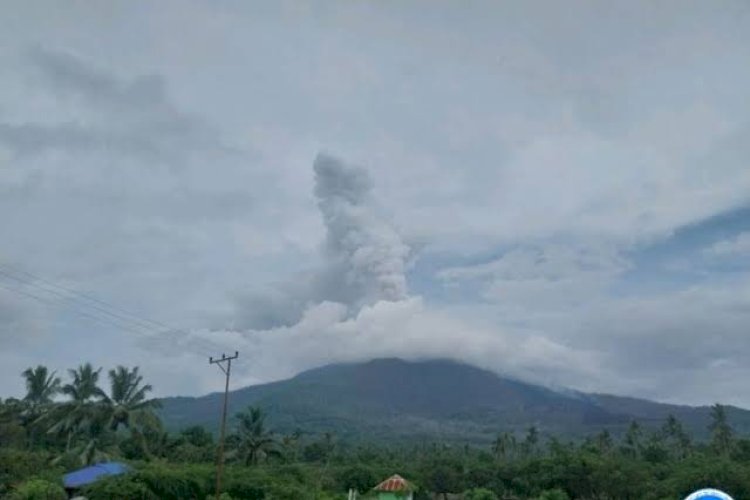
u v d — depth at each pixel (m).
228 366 52.69
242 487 56.72
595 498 93.69
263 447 90.31
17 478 60.41
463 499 94.25
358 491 85.38
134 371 79.12
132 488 50.03
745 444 115.94
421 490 90.31
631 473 89.25
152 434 88.00
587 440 143.25
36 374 85.75
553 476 93.25
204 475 55.84
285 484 60.66
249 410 94.19
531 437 154.75
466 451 153.50
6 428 76.94
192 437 101.38
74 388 76.44
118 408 75.81
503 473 101.31
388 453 135.00
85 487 52.75
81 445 74.00
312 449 118.00
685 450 130.38
